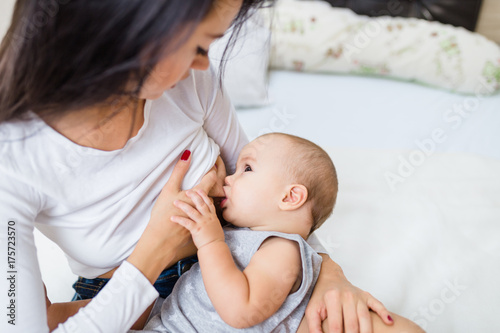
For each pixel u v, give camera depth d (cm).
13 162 77
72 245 92
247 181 110
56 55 69
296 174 110
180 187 98
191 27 68
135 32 66
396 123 210
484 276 127
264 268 96
